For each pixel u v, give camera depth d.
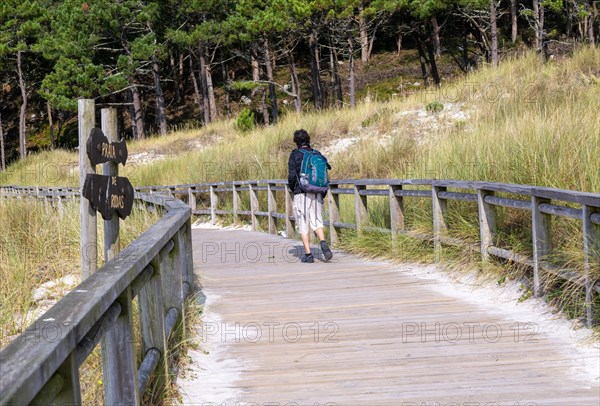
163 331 5.00
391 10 39.94
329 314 7.31
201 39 46.75
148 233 5.42
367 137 25.56
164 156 38.41
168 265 6.24
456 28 59.44
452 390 4.81
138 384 4.16
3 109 68.38
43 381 2.39
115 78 45.97
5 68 54.91
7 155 61.72
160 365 4.95
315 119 28.48
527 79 23.23
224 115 57.25
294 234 15.62
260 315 7.43
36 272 9.95
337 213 12.97
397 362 5.53
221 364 5.77
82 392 5.09
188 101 63.53
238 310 7.75
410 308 7.38
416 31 49.50
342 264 10.72
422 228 10.20
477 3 41.28
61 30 47.25
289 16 41.66
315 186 10.80
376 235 11.45
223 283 9.62
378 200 12.99
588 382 4.83
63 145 60.97
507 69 25.97
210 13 48.31
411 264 10.00
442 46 60.88
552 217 7.57
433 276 9.10
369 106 28.06
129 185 7.01
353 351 5.91
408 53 62.47
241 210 20.20
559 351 5.57
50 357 2.46
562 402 4.47
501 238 8.37
